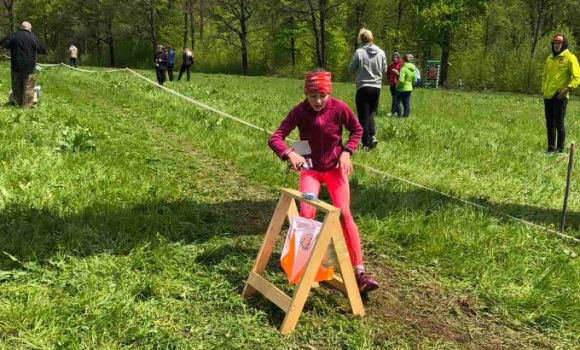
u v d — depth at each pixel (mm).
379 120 12664
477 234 4785
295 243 3416
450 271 4152
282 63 51938
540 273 4117
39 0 56812
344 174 3650
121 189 5297
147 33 53312
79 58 59250
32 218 4367
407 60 14031
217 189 5969
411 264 4328
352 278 3389
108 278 3604
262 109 13258
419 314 3574
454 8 42188
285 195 3576
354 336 3209
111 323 3080
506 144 9859
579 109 20266
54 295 3352
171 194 5512
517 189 6527
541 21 48906
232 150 7625
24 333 2910
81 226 4332
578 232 5066
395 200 5637
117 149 7094
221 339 3094
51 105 10531
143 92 14562
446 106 18031
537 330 3465
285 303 3262
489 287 3898
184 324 3215
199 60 52469
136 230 4352
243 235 4684
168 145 7941
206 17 51031
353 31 50781
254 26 53344
